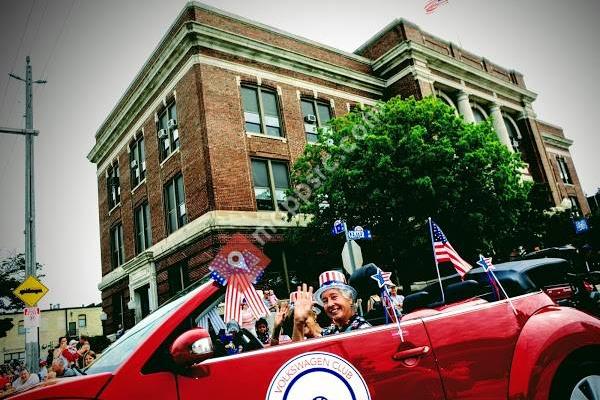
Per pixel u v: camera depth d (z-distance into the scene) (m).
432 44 24.34
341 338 2.28
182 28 16.12
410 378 2.25
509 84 27.91
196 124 15.66
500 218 13.09
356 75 21.19
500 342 2.49
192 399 1.89
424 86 21.70
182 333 2.11
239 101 16.45
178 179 17.17
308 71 19.58
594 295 6.27
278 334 2.94
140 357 1.97
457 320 2.51
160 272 17.44
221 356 2.19
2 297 27.19
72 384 1.84
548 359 2.50
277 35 19.12
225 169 15.12
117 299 22.20
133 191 20.55
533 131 29.02
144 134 19.67
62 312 56.78
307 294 2.76
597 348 2.69
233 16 17.69
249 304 2.48
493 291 3.17
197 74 15.86
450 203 12.29
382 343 2.31
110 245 22.98
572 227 19.44
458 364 2.36
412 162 12.11
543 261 5.39
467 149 12.89
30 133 13.10
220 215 14.38
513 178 13.44
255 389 1.99
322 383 2.12
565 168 35.50
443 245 3.51
